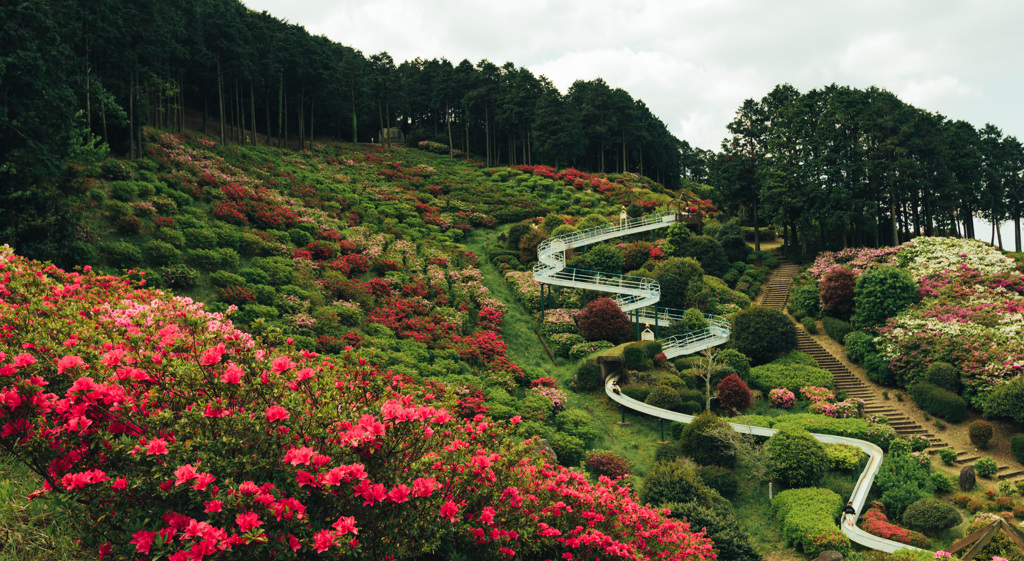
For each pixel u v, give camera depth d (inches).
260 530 135.4
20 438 153.3
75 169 924.6
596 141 3026.6
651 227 1801.2
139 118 1469.0
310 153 2327.8
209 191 1395.2
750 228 2137.1
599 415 1026.7
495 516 210.4
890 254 1507.1
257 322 208.7
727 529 658.8
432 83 3174.2
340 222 1577.3
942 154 1802.4
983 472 855.1
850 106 1839.3
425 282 1392.7
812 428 932.0
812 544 668.1
